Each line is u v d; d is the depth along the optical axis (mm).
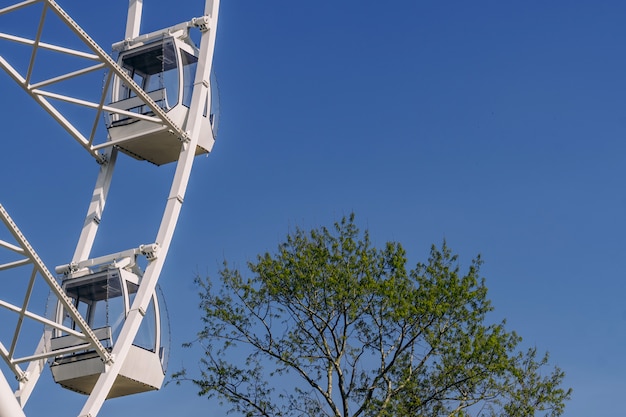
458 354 34750
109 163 34125
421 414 34500
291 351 35250
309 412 34875
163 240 31672
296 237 36781
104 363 30125
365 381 35031
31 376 31250
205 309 35875
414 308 34875
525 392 34812
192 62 34188
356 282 35344
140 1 35438
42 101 31625
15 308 29016
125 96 33844
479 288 35812
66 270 32062
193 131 33031
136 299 30734
